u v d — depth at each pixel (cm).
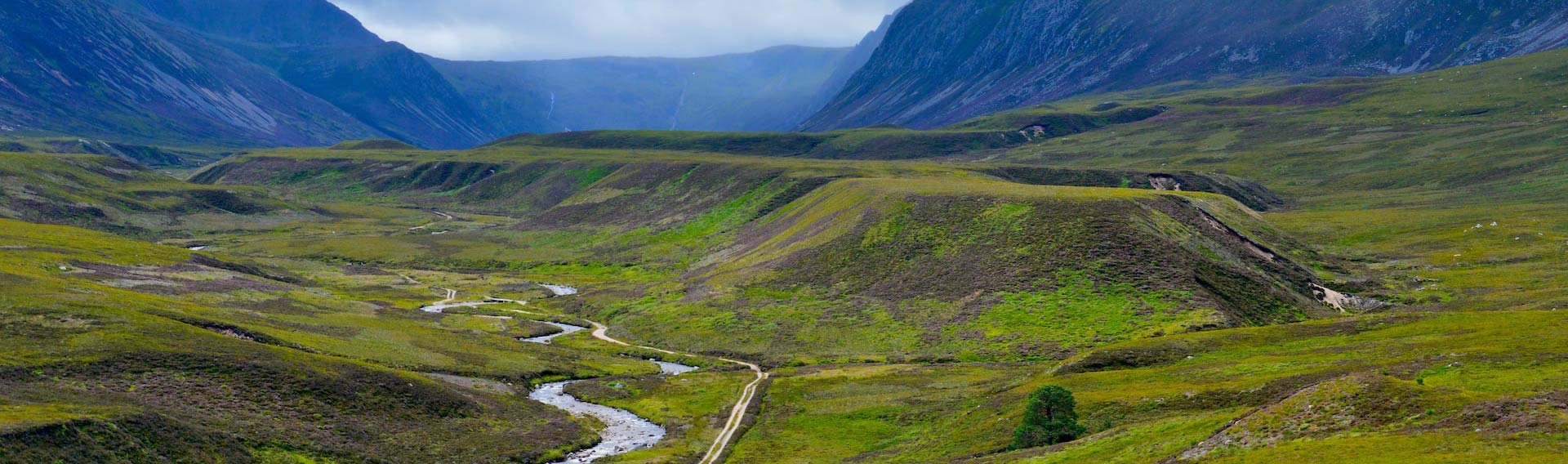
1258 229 16388
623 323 14775
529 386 10819
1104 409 7262
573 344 13388
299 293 15262
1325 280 14200
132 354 8725
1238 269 13538
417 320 14262
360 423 8344
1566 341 6750
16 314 9444
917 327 12606
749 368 11731
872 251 15762
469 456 8062
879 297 13988
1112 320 11662
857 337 12581
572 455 8331
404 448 8075
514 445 8400
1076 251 13725
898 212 16962
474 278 19900
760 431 8856
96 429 6625
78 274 13438
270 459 7312
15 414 6550
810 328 13138
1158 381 8131
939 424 8431
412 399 9031
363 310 14525
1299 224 19262
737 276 16312
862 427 8825
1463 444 4316
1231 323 11225
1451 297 12475
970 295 13250
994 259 14188
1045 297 12644
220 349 9206
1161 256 13275
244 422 7769
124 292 12044
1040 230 14675
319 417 8256
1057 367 9706
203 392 8244
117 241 18038
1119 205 15150
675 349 13062
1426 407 4969
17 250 14525
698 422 9300
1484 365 6425
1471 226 17200
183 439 7075
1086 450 6153
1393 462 4244
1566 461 3822
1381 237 17475
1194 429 5850
